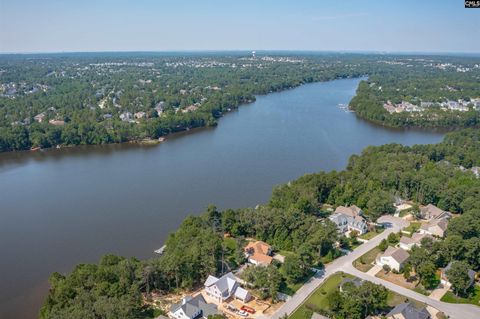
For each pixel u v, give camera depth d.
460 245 122.62
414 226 153.38
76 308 95.75
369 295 101.31
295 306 107.19
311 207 159.00
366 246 139.12
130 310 98.25
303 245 124.19
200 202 179.25
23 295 119.19
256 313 104.75
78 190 195.38
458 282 109.62
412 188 179.25
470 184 171.00
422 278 114.81
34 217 166.50
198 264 119.06
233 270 125.38
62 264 133.88
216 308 103.56
